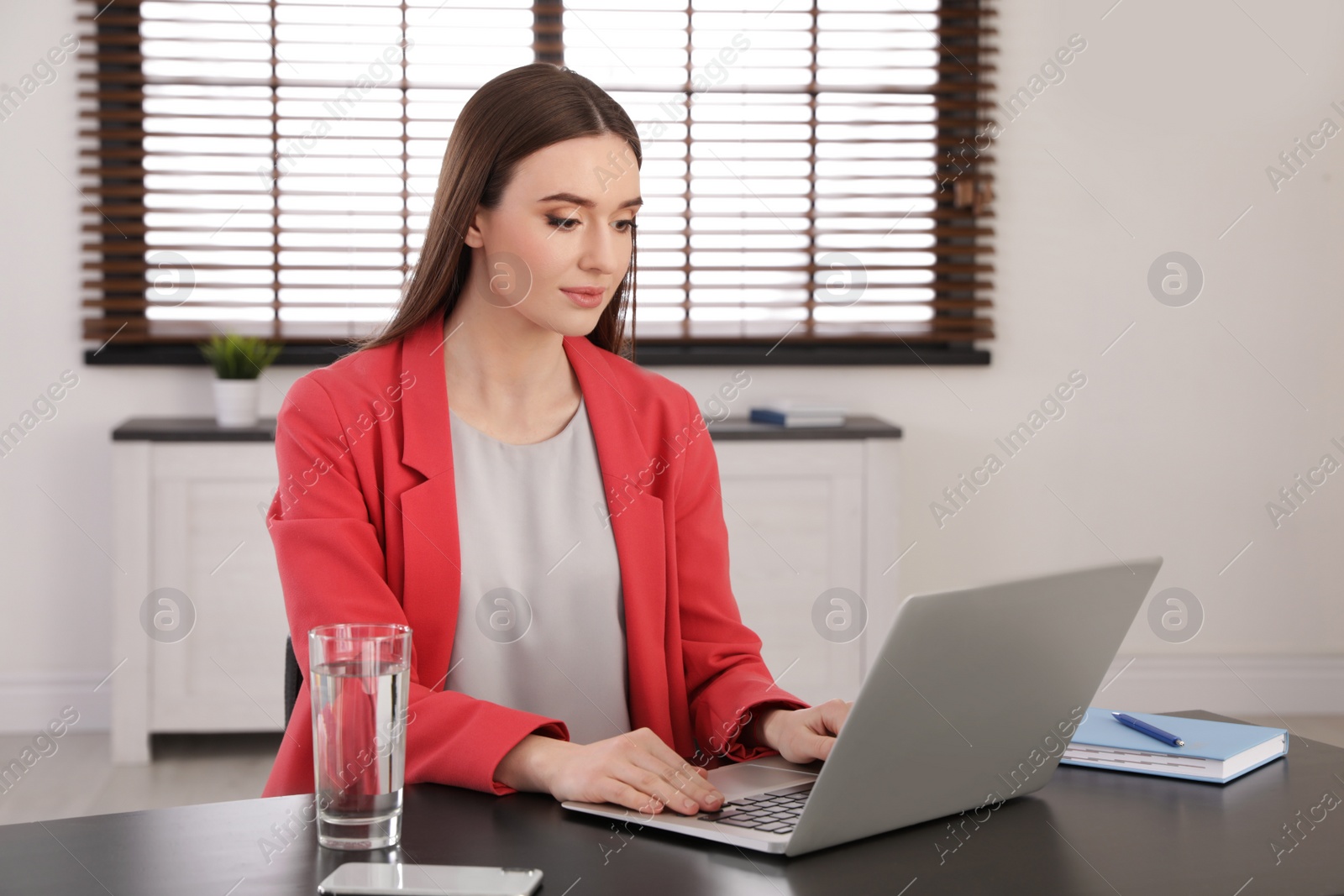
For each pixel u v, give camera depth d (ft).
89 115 10.29
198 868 2.70
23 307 10.39
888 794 2.97
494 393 4.57
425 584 4.17
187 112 10.46
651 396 4.78
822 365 11.14
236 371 10.03
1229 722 4.02
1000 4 11.11
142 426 9.91
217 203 10.57
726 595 4.74
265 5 10.48
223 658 9.79
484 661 4.34
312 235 10.71
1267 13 11.24
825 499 10.28
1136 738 3.77
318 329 10.78
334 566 4.00
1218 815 3.24
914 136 11.15
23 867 2.69
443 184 4.36
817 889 2.66
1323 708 11.67
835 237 11.21
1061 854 2.93
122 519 9.62
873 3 11.08
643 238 11.02
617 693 4.49
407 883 2.59
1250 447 11.53
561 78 4.24
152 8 10.39
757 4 10.98
